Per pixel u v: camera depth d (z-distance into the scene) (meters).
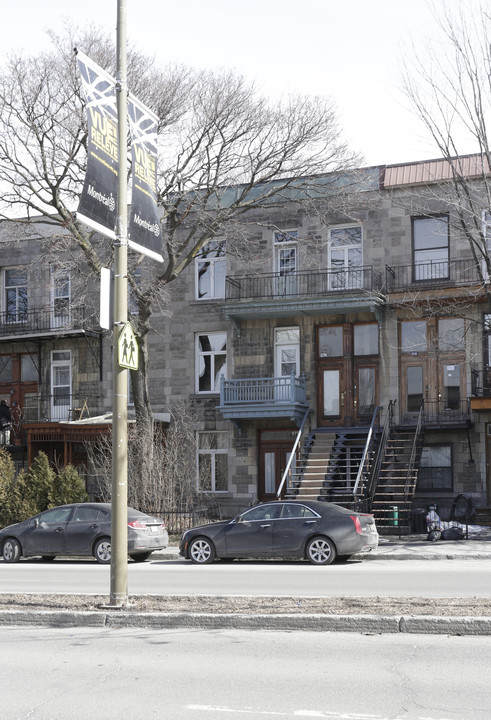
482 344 29.92
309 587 15.03
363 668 8.27
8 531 22.92
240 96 28.77
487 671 8.09
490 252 29.20
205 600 12.15
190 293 33.94
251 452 32.47
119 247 11.89
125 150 12.05
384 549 22.28
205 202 29.23
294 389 30.77
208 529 21.14
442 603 11.54
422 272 30.73
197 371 33.78
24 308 36.31
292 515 20.67
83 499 28.61
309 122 29.31
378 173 31.41
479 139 24.70
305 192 30.20
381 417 30.83
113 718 6.71
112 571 11.48
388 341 30.95
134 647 9.45
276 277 32.25
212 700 7.20
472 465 29.66
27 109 27.75
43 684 7.86
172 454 29.09
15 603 12.11
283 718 6.63
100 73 11.56
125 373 11.78
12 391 36.31
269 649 9.21
